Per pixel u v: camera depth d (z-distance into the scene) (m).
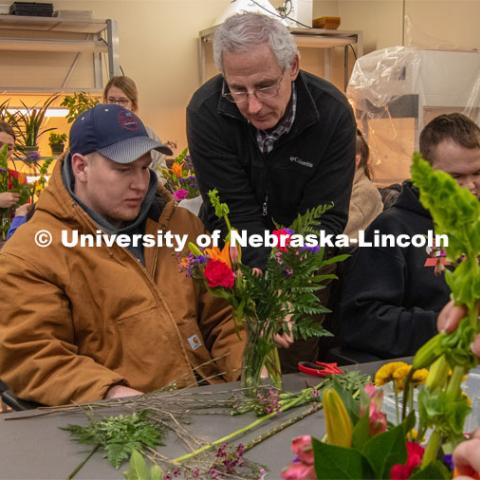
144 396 1.37
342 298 2.11
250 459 1.10
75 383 1.50
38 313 1.59
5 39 5.05
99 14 5.88
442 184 0.55
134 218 1.80
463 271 0.59
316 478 0.61
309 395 1.34
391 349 1.97
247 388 1.33
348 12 6.52
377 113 4.54
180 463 1.07
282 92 1.79
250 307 1.32
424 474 0.58
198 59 6.21
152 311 1.69
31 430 1.25
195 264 1.34
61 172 1.77
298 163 2.02
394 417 0.95
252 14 1.77
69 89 5.21
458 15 5.06
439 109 4.50
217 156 2.04
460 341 0.60
